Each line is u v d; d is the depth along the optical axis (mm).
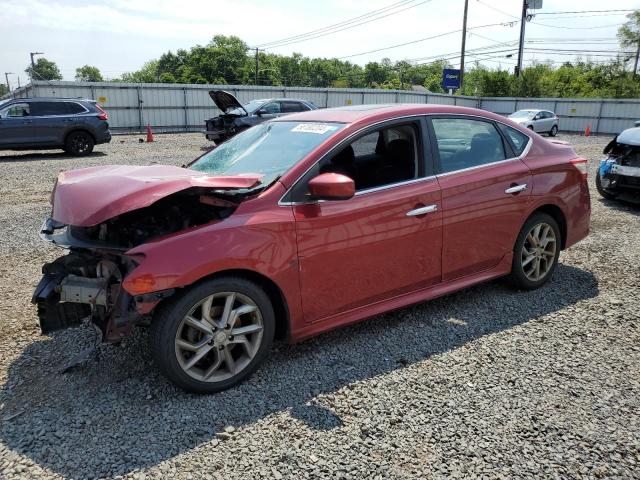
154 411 2918
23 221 7426
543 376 3262
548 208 4680
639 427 2762
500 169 4211
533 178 4410
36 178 11320
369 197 3506
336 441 2662
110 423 2812
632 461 2512
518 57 44281
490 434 2709
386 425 2787
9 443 2650
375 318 4129
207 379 3057
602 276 5059
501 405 2957
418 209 3697
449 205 3859
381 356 3525
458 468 2469
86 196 3020
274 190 3217
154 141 20859
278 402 3004
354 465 2488
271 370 3359
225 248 2967
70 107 15586
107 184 3104
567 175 4699
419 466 2482
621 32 55312
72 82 25062
